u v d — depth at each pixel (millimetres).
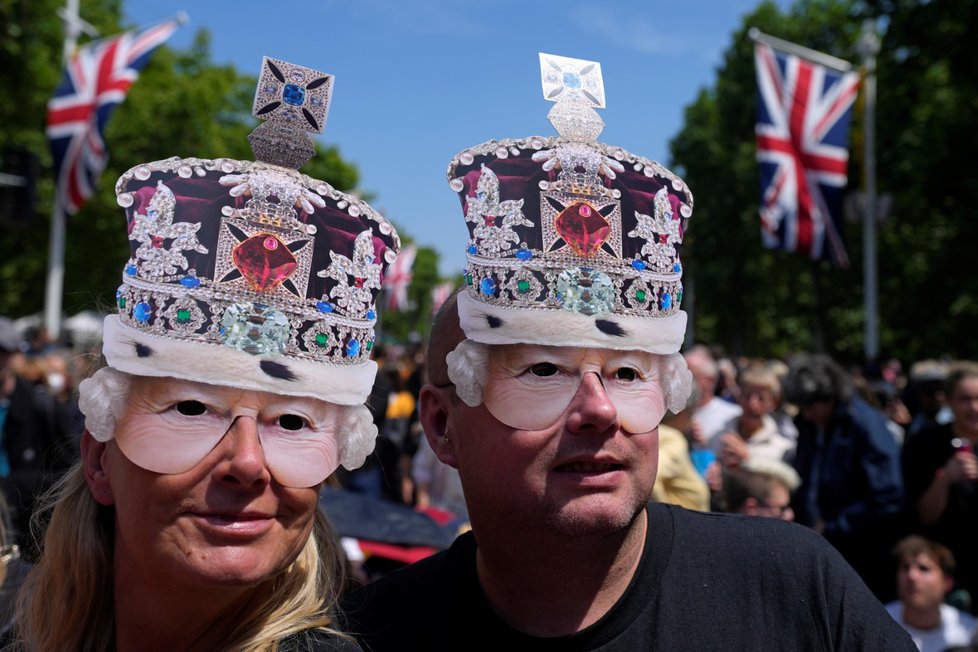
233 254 1537
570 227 1767
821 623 1802
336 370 1588
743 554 1888
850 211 17812
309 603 1649
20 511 2543
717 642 1798
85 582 1663
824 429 4559
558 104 1839
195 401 1510
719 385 10289
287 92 1688
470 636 1901
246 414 1511
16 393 5598
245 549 1511
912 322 21656
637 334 1756
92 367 1699
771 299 35719
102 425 1531
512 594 1850
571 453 1736
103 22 26078
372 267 1669
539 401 1745
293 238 1582
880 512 4289
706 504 3381
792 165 11336
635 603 1820
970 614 4211
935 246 19531
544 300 1747
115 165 24250
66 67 13297
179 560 1501
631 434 1763
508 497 1776
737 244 34844
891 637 1762
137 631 1610
